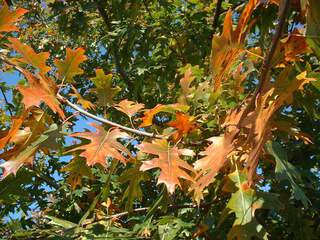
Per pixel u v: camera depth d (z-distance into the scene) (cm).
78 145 277
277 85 192
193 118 272
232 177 250
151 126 300
